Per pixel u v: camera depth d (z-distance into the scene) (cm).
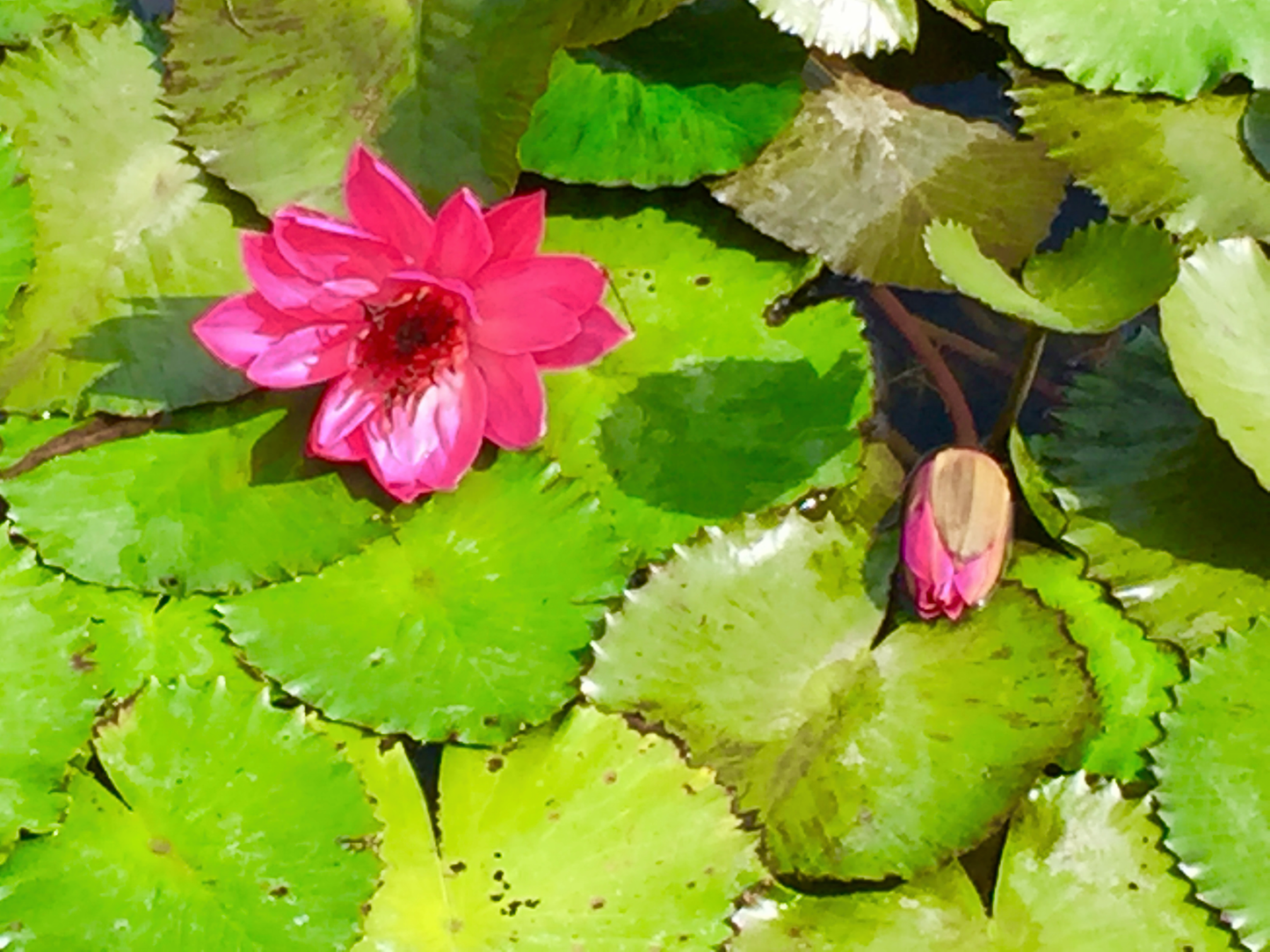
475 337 156
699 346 162
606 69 165
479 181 161
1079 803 155
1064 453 162
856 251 164
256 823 154
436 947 153
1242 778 156
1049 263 162
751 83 165
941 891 155
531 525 159
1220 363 158
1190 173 166
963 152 167
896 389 165
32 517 157
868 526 160
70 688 155
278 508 158
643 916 154
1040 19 167
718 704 157
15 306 160
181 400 159
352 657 156
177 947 152
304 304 155
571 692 156
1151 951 154
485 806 155
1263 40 167
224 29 162
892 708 157
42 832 153
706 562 158
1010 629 158
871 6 164
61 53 163
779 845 155
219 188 162
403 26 162
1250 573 159
